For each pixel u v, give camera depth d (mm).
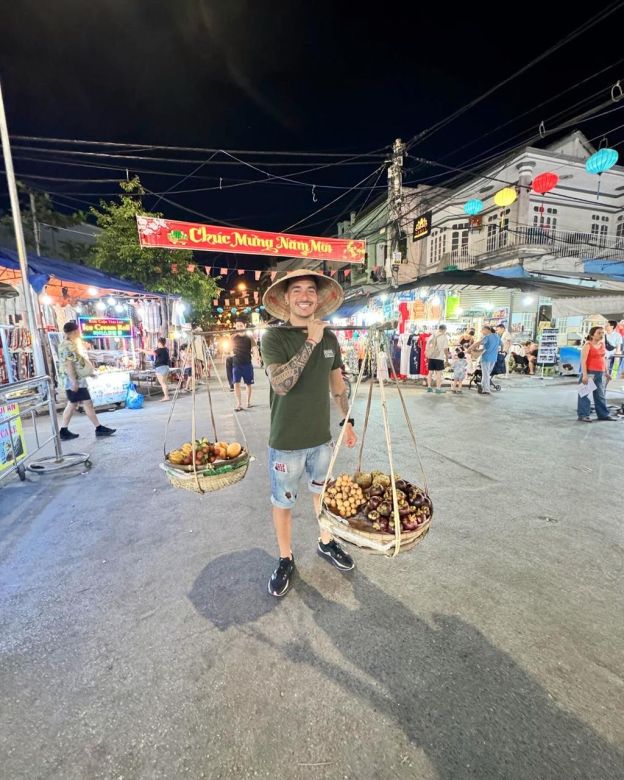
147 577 2318
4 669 1667
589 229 16953
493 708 1462
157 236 9156
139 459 4609
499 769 1256
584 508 3150
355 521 1682
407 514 1682
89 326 9742
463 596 2098
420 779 1231
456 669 1637
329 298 2281
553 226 16406
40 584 2268
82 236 13586
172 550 2617
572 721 1409
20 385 3736
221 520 3039
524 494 3430
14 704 1499
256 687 1562
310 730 1387
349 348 13414
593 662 1660
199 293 14164
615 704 1472
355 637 1820
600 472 3975
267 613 1989
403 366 11305
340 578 2273
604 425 6051
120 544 2709
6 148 4848
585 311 11844
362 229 21344
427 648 1750
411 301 11406
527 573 2295
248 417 6887
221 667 1662
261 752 1315
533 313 13727
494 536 2717
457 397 8805
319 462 2264
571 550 2535
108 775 1246
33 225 11289
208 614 1991
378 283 16078
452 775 1240
